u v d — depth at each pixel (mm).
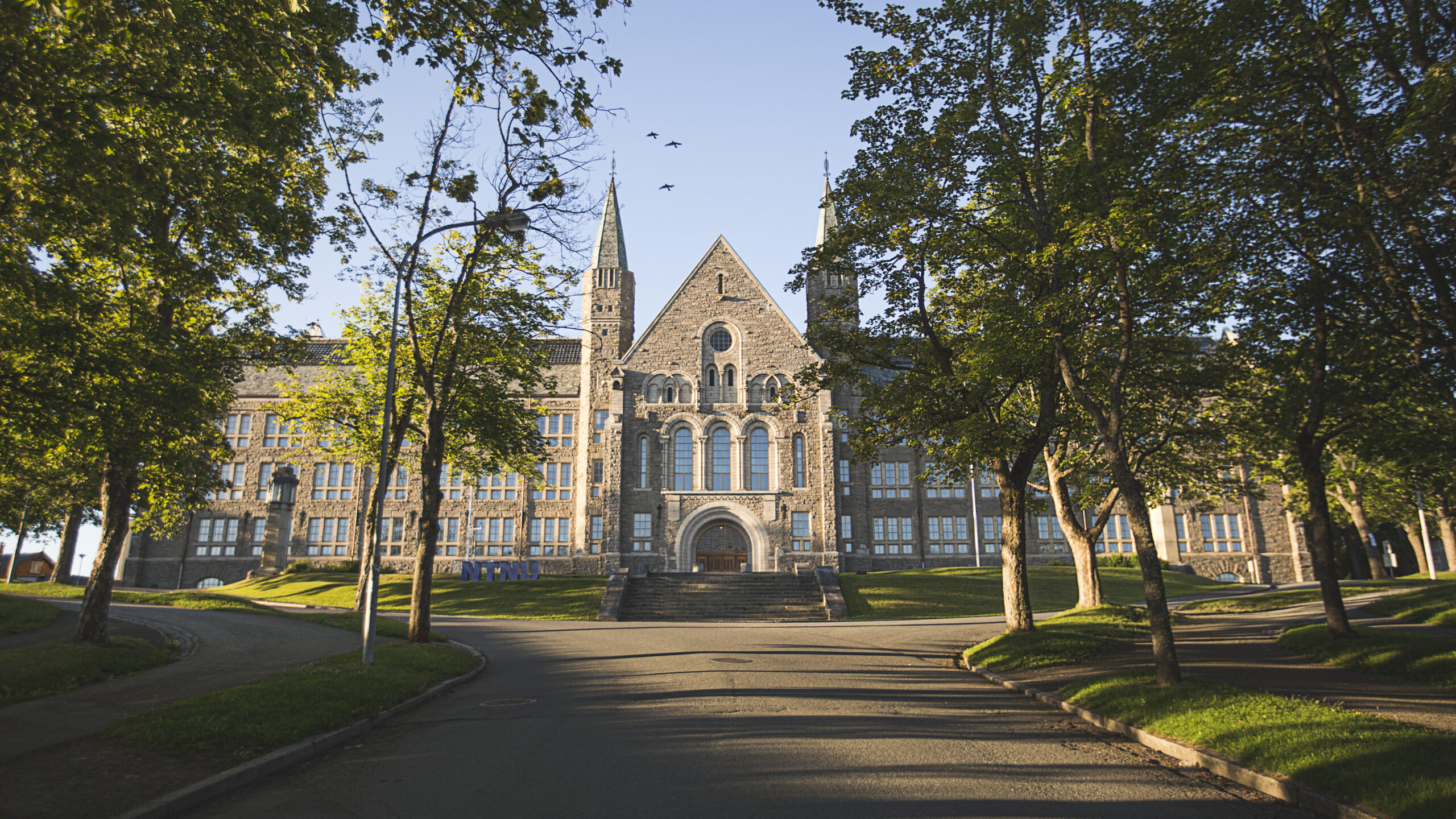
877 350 22047
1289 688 13367
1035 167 16250
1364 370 16672
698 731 11000
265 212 14531
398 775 9062
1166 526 60062
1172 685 12242
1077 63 15000
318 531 61656
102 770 8891
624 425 53844
